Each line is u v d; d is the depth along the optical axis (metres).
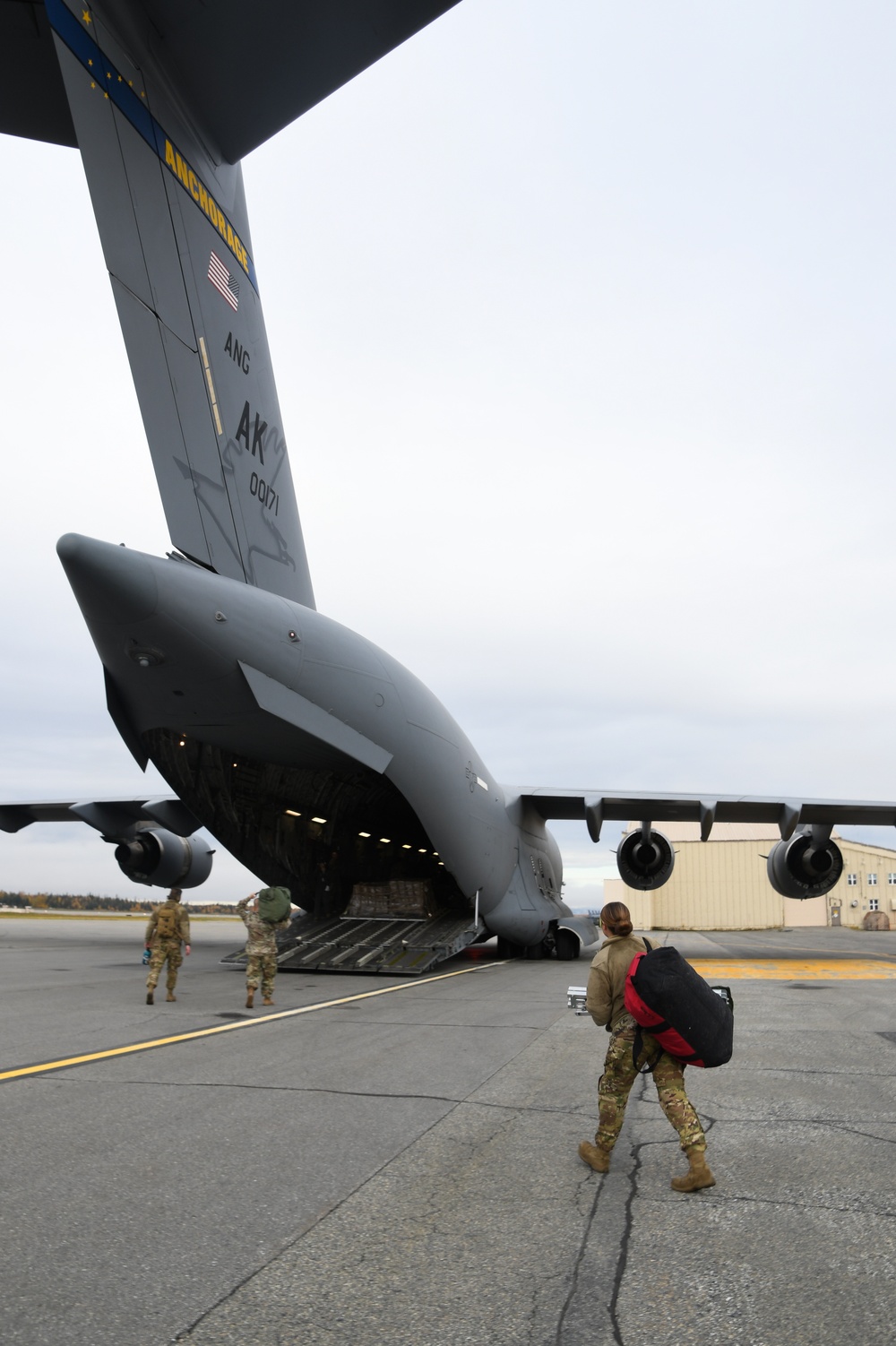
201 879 21.52
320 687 12.47
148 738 13.38
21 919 45.91
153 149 10.11
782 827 19.17
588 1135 4.71
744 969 16.33
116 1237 3.25
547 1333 2.61
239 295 12.09
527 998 10.91
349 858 18.08
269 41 9.61
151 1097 5.40
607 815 21.23
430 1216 3.51
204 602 10.80
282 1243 3.22
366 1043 7.45
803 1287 2.93
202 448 11.13
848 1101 5.53
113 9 9.16
